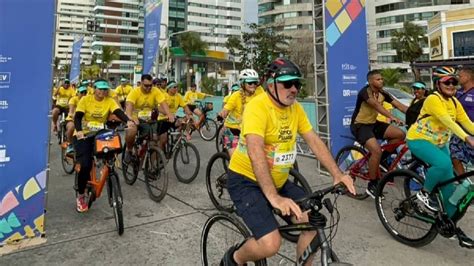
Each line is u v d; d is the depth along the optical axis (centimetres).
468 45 2422
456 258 316
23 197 345
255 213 209
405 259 315
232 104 523
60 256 316
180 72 5922
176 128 640
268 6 6756
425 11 5841
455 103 338
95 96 453
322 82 657
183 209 443
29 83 342
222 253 299
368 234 371
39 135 350
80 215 422
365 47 662
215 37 8988
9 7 328
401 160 444
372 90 454
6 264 300
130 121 456
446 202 311
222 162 464
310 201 193
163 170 470
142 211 437
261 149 203
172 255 319
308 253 202
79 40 2050
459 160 456
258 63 4678
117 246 337
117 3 9000
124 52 9044
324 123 657
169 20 8275
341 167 553
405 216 346
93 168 423
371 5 6550
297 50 4553
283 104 212
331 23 618
